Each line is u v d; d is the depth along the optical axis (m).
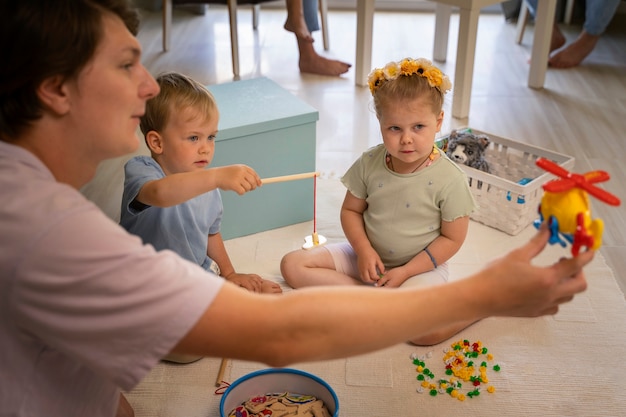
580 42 3.19
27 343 0.77
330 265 1.75
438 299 0.76
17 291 0.70
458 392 1.45
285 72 3.19
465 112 2.70
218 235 1.69
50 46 0.71
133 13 0.81
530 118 2.71
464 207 1.60
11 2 0.70
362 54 2.97
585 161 2.37
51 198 0.71
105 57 0.76
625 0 3.65
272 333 0.73
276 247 1.93
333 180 2.26
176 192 1.31
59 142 0.80
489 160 2.21
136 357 0.73
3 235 0.69
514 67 3.22
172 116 1.45
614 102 2.85
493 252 1.89
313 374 1.45
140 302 0.70
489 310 0.77
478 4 2.50
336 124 2.66
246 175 1.32
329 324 0.74
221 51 3.40
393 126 1.53
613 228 2.00
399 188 1.62
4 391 0.77
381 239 1.67
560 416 1.39
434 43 3.29
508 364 1.52
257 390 1.38
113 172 2.28
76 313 0.71
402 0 3.98
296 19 3.11
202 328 0.72
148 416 1.40
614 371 1.50
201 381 1.49
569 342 1.58
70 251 0.69
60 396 0.83
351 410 1.41
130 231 1.50
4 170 0.73
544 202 0.87
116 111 0.79
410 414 1.40
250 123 1.82
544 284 0.74
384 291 0.77
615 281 1.77
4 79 0.73
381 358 1.55
